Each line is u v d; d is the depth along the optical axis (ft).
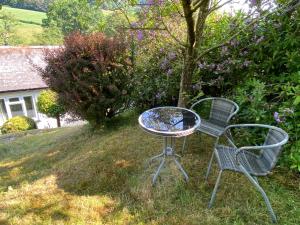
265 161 6.64
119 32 14.15
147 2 9.66
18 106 45.80
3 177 11.57
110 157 10.89
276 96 9.89
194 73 12.51
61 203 8.18
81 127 18.70
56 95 15.80
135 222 7.04
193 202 7.48
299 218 6.55
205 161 9.56
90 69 14.02
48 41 86.22
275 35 10.41
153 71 15.02
